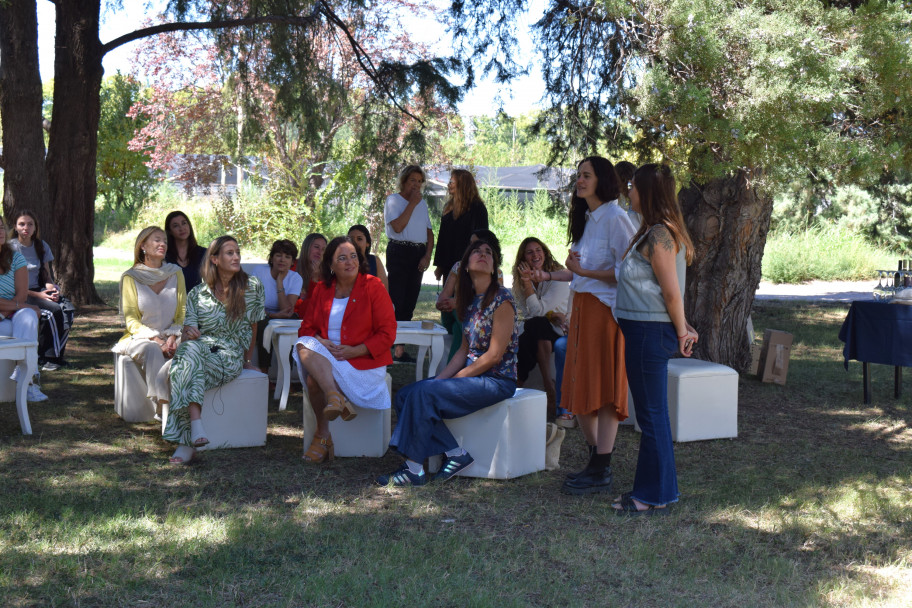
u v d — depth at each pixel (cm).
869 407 651
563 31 689
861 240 2203
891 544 363
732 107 529
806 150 546
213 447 491
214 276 491
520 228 2317
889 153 573
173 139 2297
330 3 1023
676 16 530
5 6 1003
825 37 551
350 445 486
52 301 703
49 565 317
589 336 426
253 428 501
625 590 312
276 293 675
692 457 506
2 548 330
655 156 596
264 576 315
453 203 737
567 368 441
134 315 552
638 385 394
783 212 2344
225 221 2192
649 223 387
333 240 481
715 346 756
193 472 446
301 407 618
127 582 305
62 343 713
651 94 533
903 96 565
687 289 764
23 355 502
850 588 313
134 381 548
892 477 463
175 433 464
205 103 2195
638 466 402
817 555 351
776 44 525
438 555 339
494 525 380
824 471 476
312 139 1046
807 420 607
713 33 523
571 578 322
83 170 1139
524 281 608
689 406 539
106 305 1150
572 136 703
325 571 319
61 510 376
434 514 392
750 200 723
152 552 333
